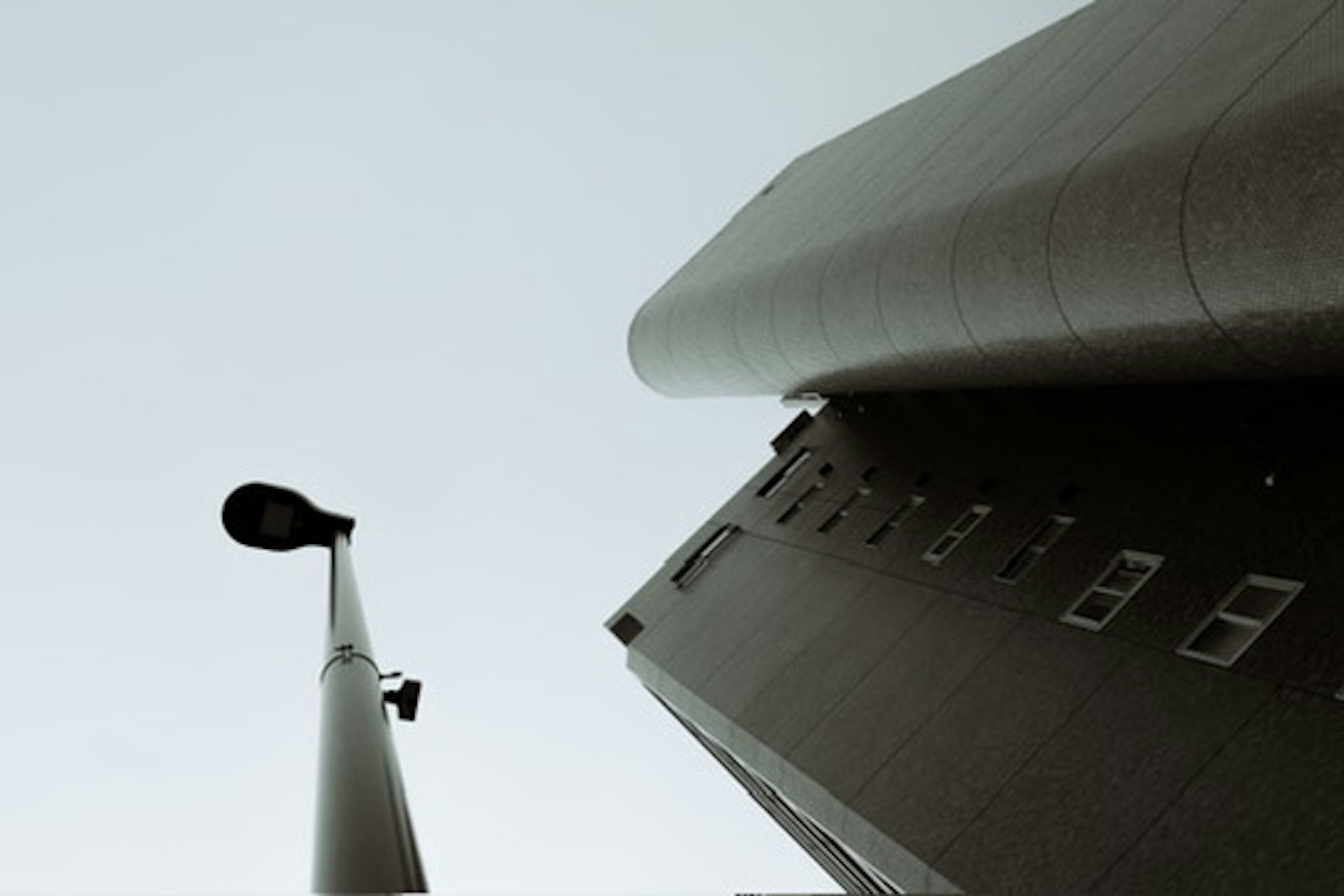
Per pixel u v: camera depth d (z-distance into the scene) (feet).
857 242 73.72
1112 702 52.13
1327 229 39.32
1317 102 40.63
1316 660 44.73
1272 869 40.45
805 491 97.81
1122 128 52.95
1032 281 54.29
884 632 71.72
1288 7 48.73
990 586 66.13
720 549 103.09
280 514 25.23
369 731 15.67
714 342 96.43
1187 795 45.39
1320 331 43.45
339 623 19.38
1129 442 65.31
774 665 79.61
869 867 62.59
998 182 60.70
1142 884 44.42
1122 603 56.13
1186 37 55.77
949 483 79.36
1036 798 51.83
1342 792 39.99
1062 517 66.08
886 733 63.98
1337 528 48.88
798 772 67.41
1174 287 46.60
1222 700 47.14
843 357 78.07
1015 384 68.54
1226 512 55.21
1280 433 55.31
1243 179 42.16
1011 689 58.39
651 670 96.12
